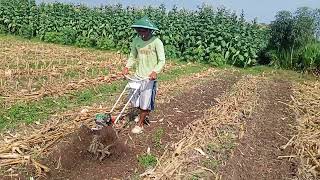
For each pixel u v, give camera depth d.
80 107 10.20
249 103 11.70
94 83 12.97
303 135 9.53
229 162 7.57
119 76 14.25
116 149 7.44
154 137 8.52
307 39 20.22
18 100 10.34
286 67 20.05
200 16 20.11
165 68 17.00
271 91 14.24
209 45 19.80
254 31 19.97
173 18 20.53
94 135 7.34
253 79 16.34
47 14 23.67
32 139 7.77
